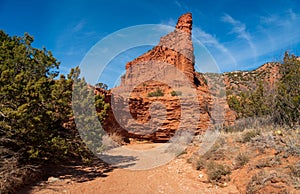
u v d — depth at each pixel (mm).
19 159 6250
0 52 6852
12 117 5602
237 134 10500
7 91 5609
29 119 5930
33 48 7961
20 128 5844
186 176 7453
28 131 5984
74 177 7016
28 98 5875
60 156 7117
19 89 5766
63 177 6902
